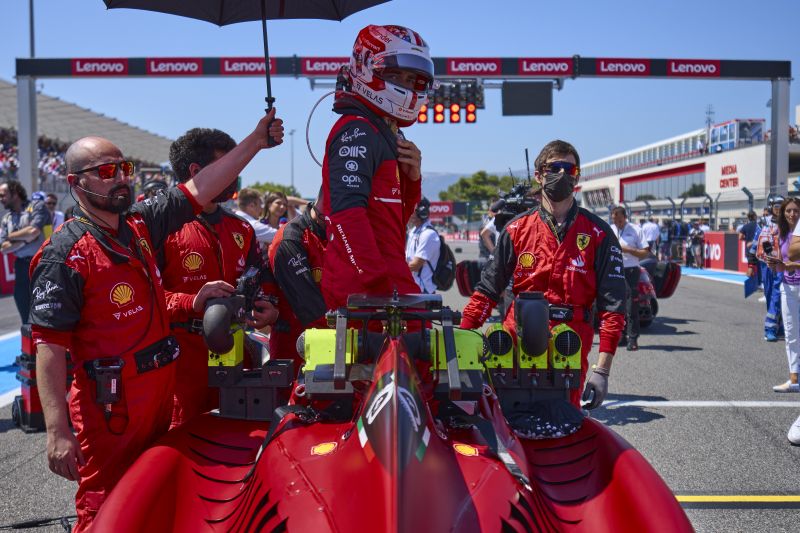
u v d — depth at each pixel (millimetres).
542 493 2395
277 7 3889
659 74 24141
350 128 2693
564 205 3826
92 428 2707
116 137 39594
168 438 2658
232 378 3074
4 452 5488
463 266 7316
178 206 3055
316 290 3818
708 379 8008
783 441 5660
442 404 2543
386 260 2770
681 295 17375
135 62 23219
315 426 2426
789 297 7352
